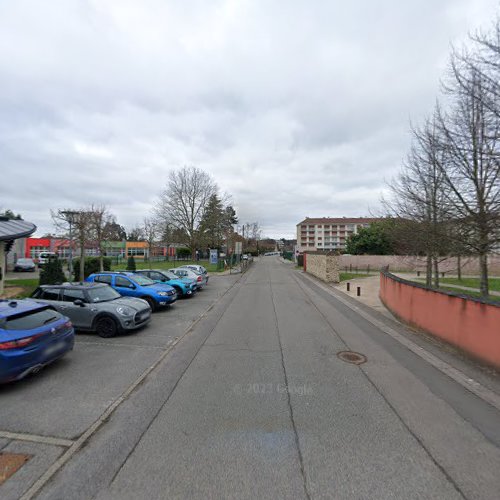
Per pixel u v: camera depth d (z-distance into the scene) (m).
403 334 7.41
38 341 4.55
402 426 3.40
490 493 2.42
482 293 7.56
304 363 5.40
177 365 5.32
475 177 6.38
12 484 2.54
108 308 7.13
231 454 2.89
